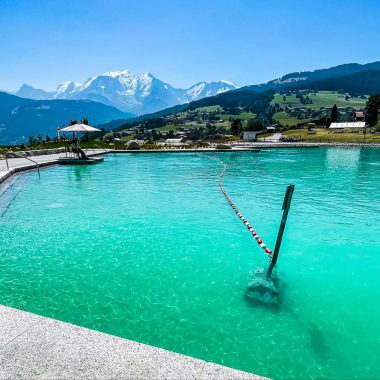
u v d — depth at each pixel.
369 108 107.50
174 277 7.83
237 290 7.21
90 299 6.79
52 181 21.83
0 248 9.66
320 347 5.34
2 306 4.42
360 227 11.73
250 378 3.14
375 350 5.29
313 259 8.99
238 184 20.81
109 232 11.11
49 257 9.01
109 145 51.97
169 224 11.98
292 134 103.94
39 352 3.51
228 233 11.02
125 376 3.18
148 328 5.80
